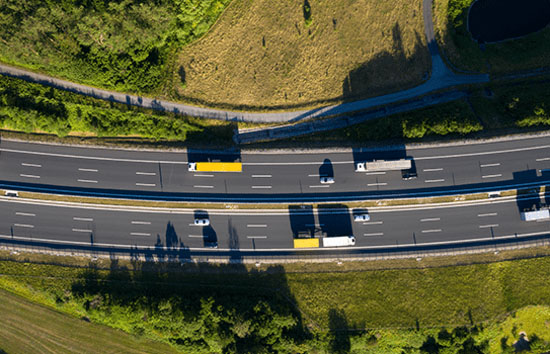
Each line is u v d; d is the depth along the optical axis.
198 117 83.12
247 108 84.44
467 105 83.62
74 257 77.81
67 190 79.25
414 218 79.69
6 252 77.38
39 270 77.06
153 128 79.56
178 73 83.81
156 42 80.00
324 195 80.25
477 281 77.75
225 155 80.81
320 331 76.12
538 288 77.06
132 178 79.88
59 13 68.75
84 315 77.94
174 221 79.31
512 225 79.25
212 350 75.88
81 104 78.25
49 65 74.94
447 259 78.75
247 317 72.50
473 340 76.38
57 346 78.19
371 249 79.12
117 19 72.12
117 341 78.88
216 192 80.06
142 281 77.06
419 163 80.38
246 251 78.94
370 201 79.75
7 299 77.94
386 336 76.69
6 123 76.12
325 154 80.94
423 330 76.19
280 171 80.62
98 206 79.12
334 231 79.38
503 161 80.19
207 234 79.12
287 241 79.25
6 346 77.75
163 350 79.19
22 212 78.56
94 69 76.81
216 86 84.50
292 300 77.25
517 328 77.06
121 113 79.12
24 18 67.00
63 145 79.56
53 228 78.50
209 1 81.56
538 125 80.12
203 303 72.75
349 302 77.19
